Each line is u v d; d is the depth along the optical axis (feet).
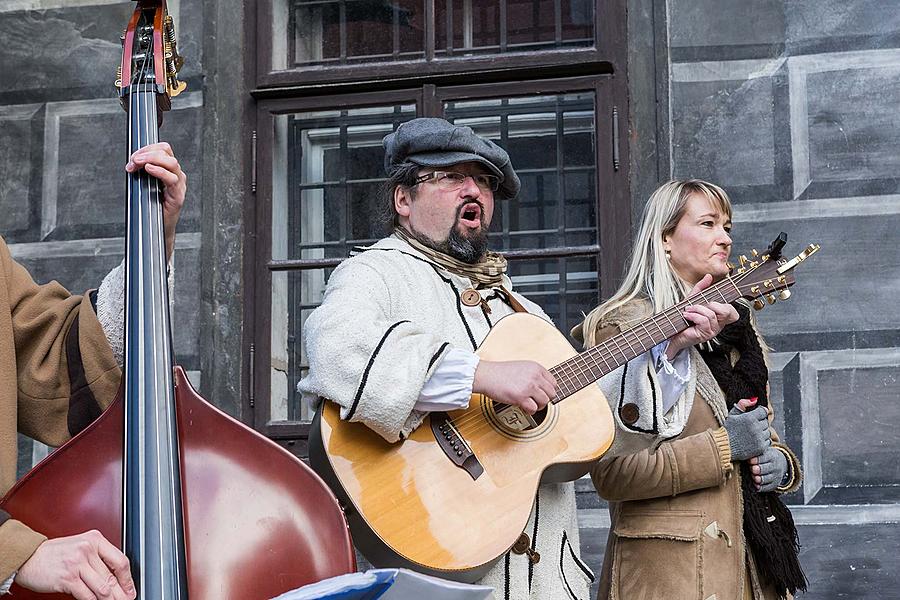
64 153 15.72
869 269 13.82
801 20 14.58
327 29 15.83
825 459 13.39
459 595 4.69
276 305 15.16
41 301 7.38
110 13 16.08
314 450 8.66
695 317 9.50
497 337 9.12
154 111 7.36
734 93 14.57
